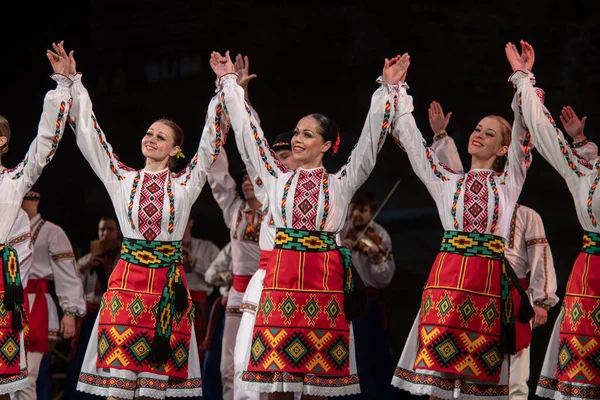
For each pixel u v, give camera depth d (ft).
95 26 78.33
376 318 51.72
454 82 83.20
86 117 35.45
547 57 82.23
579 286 34.37
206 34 80.84
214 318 51.78
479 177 35.53
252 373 34.22
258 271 40.73
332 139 35.58
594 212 34.17
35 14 74.90
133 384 34.30
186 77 80.28
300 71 83.82
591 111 81.35
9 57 74.49
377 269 51.29
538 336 70.90
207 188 77.71
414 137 35.81
